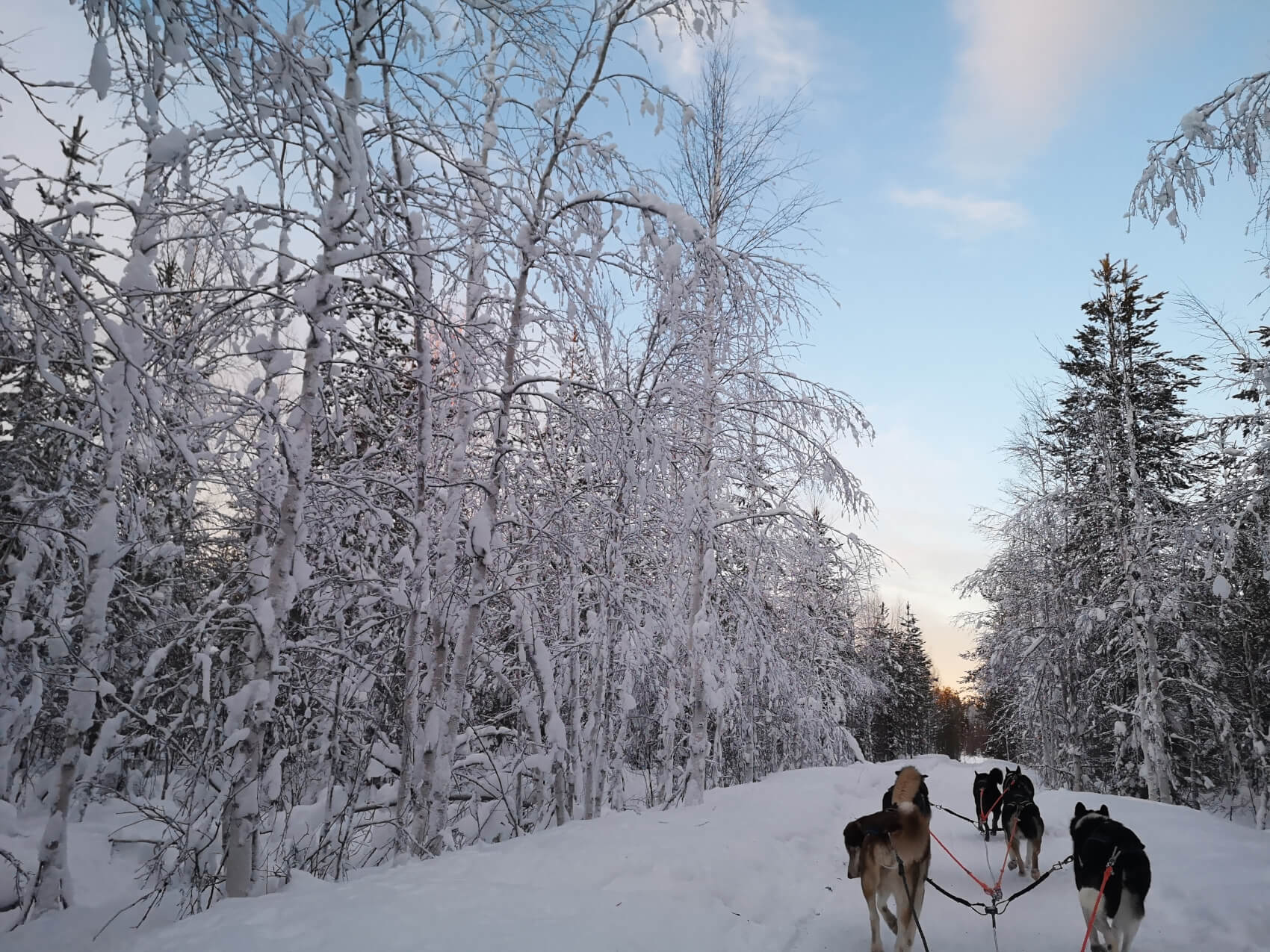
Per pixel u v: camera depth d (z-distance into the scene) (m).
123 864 9.57
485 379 9.23
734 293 8.96
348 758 8.99
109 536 7.48
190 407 6.86
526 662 10.37
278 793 6.82
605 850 7.45
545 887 6.25
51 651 8.41
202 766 6.47
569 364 9.99
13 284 4.80
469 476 9.92
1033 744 31.06
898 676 47.66
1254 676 22.09
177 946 4.67
